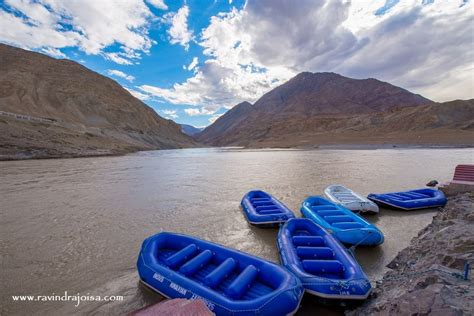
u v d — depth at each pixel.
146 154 56.41
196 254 6.12
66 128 53.56
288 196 13.80
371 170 21.94
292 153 48.09
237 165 30.03
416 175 18.84
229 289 4.57
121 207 12.15
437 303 3.10
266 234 8.67
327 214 9.06
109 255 7.18
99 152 45.78
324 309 4.70
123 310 4.86
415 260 5.66
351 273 5.03
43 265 6.61
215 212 11.23
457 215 7.68
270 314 4.04
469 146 47.25
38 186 17.23
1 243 8.00
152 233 8.85
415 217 9.97
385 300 4.11
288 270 5.15
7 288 5.61
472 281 3.68
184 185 17.70
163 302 3.55
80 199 13.73
